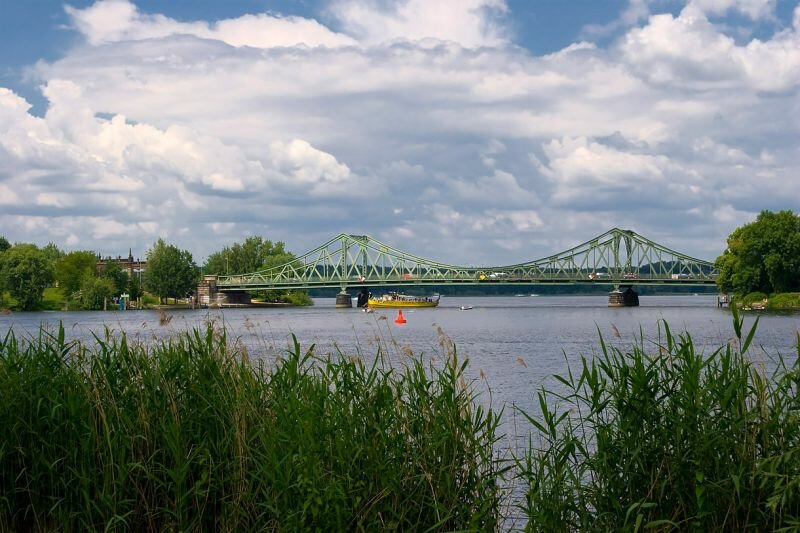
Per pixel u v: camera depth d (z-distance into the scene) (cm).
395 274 19975
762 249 12862
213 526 1103
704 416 984
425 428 1060
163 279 19500
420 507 1023
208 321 1303
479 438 1061
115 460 1101
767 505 892
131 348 1238
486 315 14400
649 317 11962
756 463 948
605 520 986
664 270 18938
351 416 1055
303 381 1129
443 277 19012
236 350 1236
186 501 1067
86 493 1073
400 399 1085
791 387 1028
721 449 974
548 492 1022
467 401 1089
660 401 1003
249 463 1080
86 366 1248
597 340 6288
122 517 1038
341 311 17250
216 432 1134
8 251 15738
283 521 988
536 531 1005
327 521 964
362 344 4369
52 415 1111
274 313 15338
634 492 987
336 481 967
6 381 1180
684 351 1011
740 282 13162
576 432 1764
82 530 1115
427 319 12219
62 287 17050
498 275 18800
